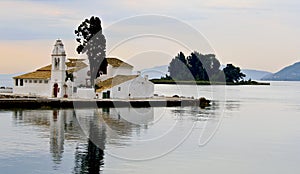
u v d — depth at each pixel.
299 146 63.06
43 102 109.44
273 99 190.00
